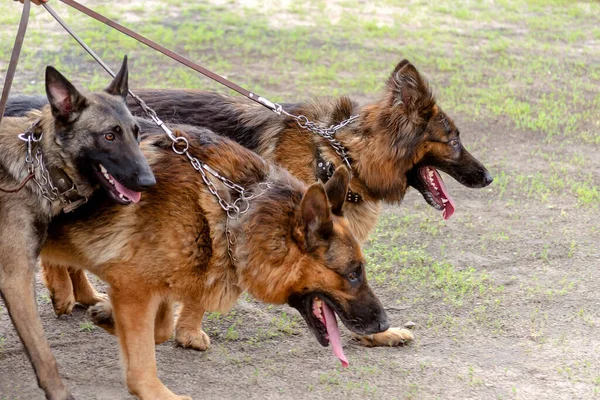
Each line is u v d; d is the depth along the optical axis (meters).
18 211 4.21
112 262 4.42
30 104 5.21
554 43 16.16
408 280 6.62
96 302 5.85
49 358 4.25
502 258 7.13
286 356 5.38
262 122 5.96
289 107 6.09
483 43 15.81
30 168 4.23
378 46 14.89
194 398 4.76
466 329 5.80
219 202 4.48
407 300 6.27
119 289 4.45
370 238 7.45
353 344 5.61
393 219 7.96
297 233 4.34
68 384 4.84
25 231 4.23
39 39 13.27
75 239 4.49
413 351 5.50
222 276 4.53
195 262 4.45
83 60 12.41
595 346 5.55
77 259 4.61
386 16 17.56
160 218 4.39
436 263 6.89
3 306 5.86
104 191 4.42
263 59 13.39
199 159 4.59
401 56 14.31
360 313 4.43
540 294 6.38
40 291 6.20
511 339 5.65
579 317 6.00
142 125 4.77
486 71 13.77
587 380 5.07
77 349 5.32
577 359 5.35
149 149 4.55
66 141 4.22
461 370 5.20
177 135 4.65
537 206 8.42
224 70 12.54
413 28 16.61
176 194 4.43
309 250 4.34
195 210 4.44
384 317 4.47
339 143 5.92
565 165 9.65
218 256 4.48
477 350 5.49
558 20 18.23
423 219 7.99
